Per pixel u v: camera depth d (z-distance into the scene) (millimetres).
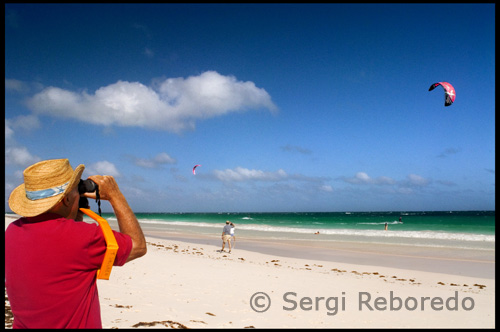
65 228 1621
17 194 1755
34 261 1592
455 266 14641
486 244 22797
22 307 1637
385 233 32188
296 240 26312
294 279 9883
